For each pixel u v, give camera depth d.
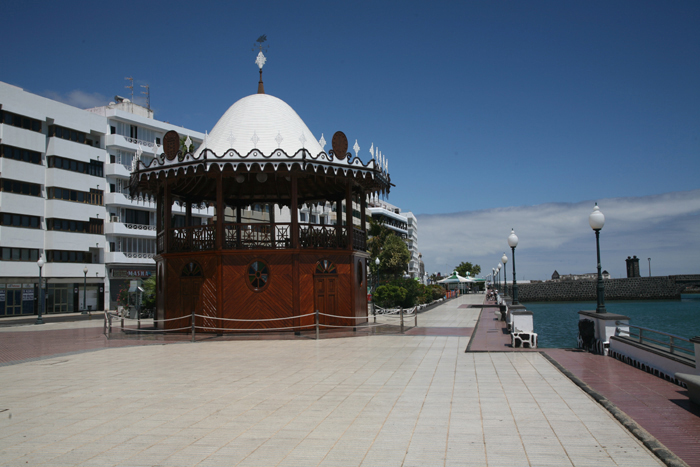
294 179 19.11
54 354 15.19
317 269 19.62
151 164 19.92
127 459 5.70
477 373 10.69
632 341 11.52
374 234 59.03
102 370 11.93
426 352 14.06
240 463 5.50
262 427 6.87
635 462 5.35
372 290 46.97
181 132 56.72
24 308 44.16
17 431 6.88
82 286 48.44
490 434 6.38
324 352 14.34
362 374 10.76
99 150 50.03
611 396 8.30
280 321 18.70
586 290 95.50
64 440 6.44
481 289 111.38
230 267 18.80
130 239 52.09
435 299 56.00
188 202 24.08
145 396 8.94
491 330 20.86
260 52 22.67
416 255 135.38
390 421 7.06
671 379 9.52
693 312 60.38
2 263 42.34
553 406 7.77
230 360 13.12
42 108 45.34
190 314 19.14
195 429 6.83
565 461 5.39
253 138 18.52
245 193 24.98
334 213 70.19
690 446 5.75
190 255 19.47
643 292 93.88
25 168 44.34
